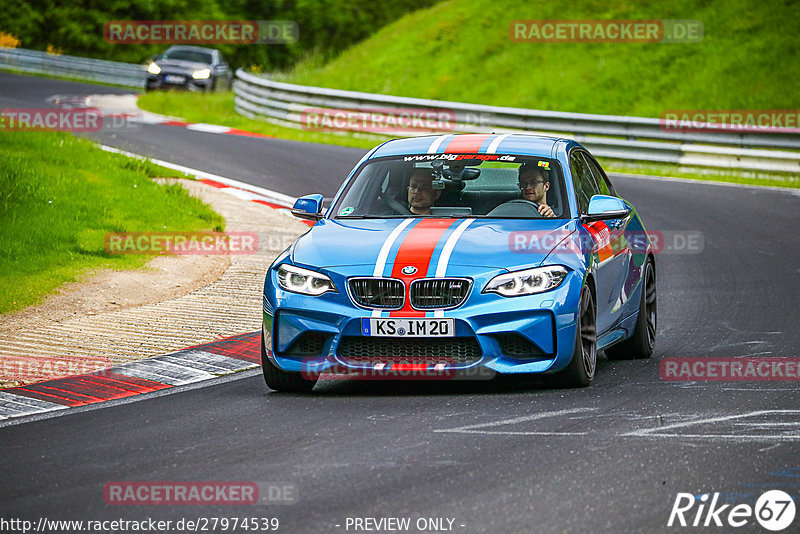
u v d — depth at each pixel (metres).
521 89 98.06
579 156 26.98
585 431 18.88
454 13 116.25
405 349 21.92
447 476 16.28
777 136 67.69
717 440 18.14
